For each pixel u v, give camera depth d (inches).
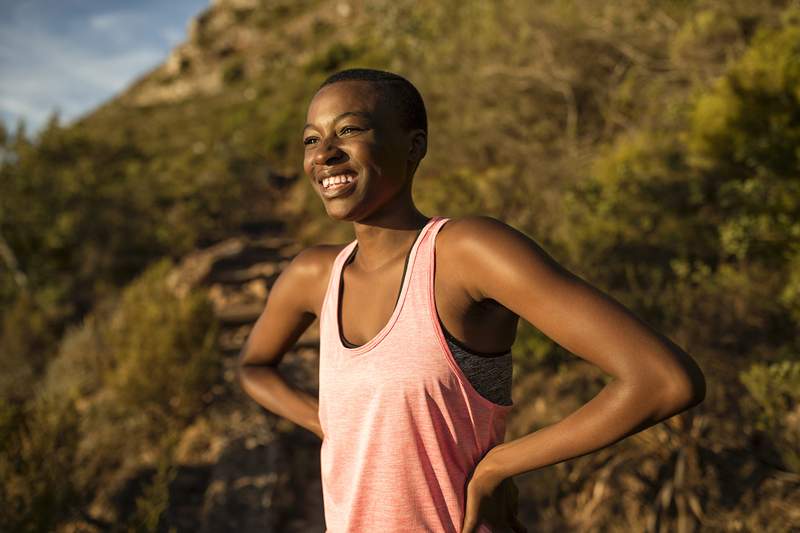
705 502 145.7
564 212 207.8
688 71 287.7
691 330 155.8
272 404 52.4
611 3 342.6
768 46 188.7
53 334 374.6
